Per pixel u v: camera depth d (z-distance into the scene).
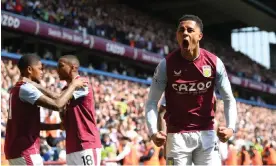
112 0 38.84
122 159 12.64
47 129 5.64
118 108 19.53
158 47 33.94
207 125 4.54
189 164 4.54
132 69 32.19
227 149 16.45
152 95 4.56
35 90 5.01
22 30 23.00
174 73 4.43
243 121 27.14
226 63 41.69
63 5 28.36
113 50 28.66
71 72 5.68
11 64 18.48
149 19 40.75
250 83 40.34
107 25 30.34
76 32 26.33
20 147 5.03
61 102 5.00
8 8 22.69
